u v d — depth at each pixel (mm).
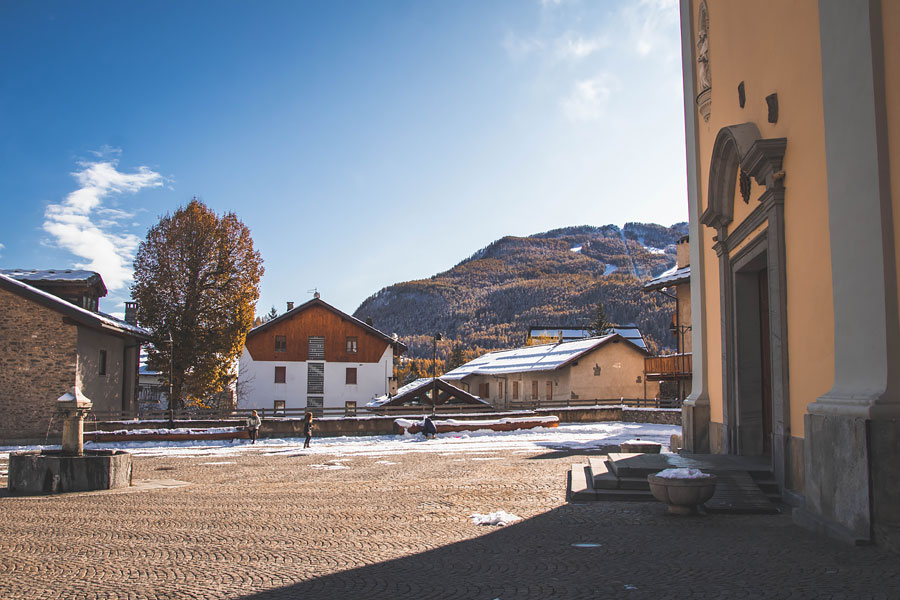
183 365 39375
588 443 24922
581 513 10469
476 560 7441
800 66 10945
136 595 6258
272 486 14805
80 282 34781
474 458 19844
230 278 40281
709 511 10375
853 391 8523
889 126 8156
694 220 19469
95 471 14602
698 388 18844
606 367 49156
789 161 11422
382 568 7133
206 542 8672
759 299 15617
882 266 8086
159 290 39406
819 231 10258
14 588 6559
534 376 53969
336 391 55219
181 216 40062
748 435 15266
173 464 20359
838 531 8195
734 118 15164
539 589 6246
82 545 8625
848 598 5762
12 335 30375
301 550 8086
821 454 9000
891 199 8102
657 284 38969
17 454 14906
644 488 11992
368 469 17828
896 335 7992
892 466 7754
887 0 8211
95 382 32875
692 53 19797
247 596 6168
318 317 55688
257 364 54438
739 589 6098
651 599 5871
